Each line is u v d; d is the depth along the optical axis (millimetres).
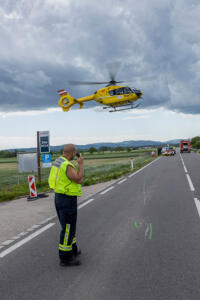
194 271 3598
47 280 3453
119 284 3287
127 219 6594
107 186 13188
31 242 5059
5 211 8156
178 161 31844
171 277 3441
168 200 8898
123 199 9445
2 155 185000
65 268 3816
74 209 3996
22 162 14430
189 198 9117
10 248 4746
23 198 10914
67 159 4121
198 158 38125
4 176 25266
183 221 6223
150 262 3939
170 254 4230
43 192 12141
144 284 3273
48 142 14289
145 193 10523
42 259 4191
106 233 5477
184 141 68188
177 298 2947
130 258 4113
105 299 2955
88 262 4012
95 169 27734
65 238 3906
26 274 3654
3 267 3918
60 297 3020
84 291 3143
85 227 5988
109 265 3873
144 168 23484
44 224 6406
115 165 33562
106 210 7734
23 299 3000
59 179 3947
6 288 3270
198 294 3020
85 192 11555
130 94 20500
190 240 4875
